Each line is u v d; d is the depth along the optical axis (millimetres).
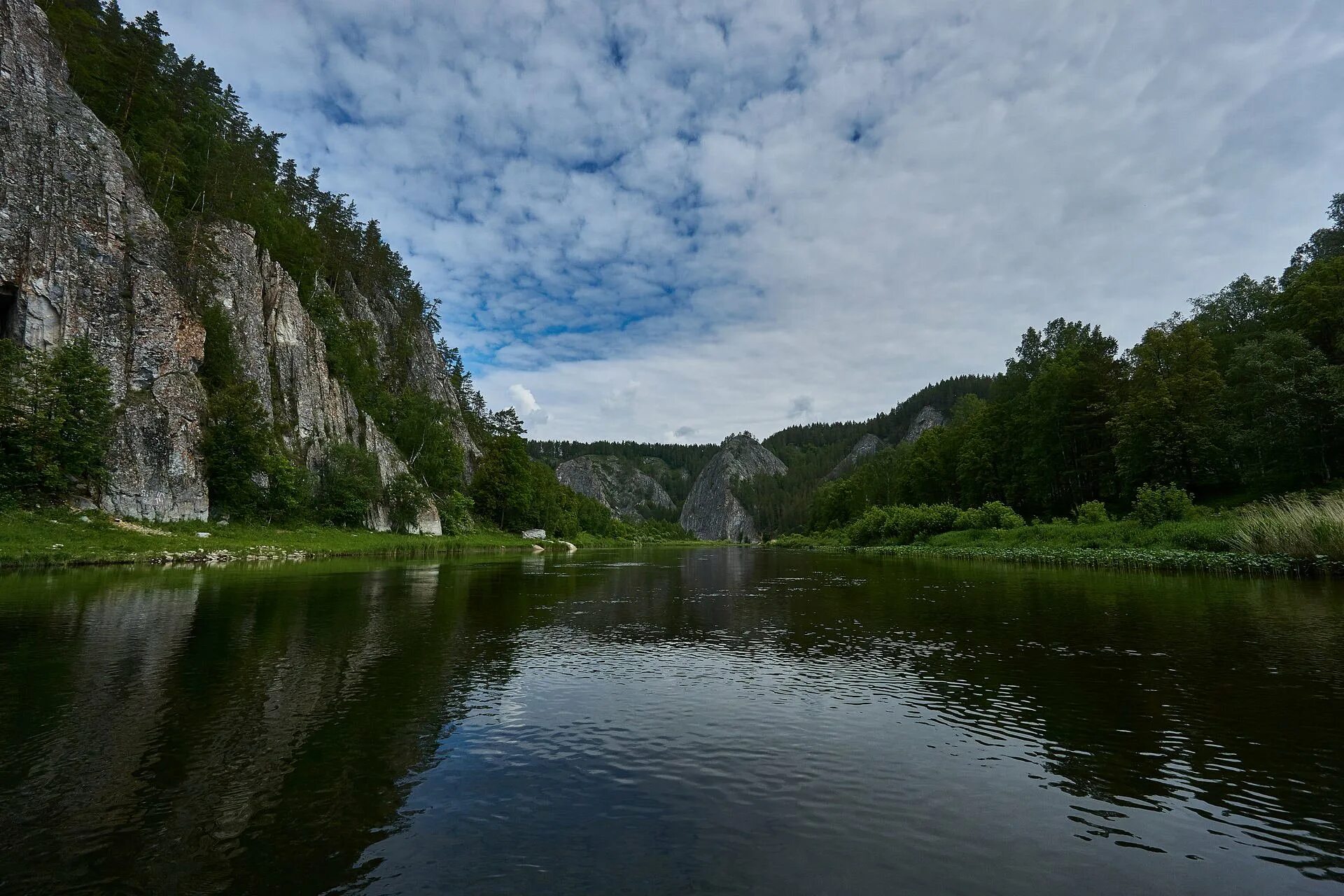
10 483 40562
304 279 91250
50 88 52062
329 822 6621
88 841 6160
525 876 5594
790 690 11984
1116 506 65750
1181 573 33219
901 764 8281
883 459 136000
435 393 136500
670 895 5281
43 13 53656
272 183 95250
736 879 5539
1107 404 67188
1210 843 6219
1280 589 25156
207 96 82812
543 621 20188
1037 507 77688
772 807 7039
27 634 16344
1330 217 70688
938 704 10930
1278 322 57781
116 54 64375
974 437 90562
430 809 6938
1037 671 12984
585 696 11492
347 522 73938
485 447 144375
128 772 7816
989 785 7621
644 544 180500
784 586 32094
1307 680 11758
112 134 56531
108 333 50438
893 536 88750
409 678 12586
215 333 62531
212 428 57406
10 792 7203
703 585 32625
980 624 19000
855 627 18922
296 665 13531
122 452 48156
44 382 42750
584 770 8102
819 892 5340
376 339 111000
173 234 61281
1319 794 7215
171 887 5391
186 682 12039
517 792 7402
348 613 20703
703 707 10844
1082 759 8352
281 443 68375
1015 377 89188
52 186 49594
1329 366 45844
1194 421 55656
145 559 38562
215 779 7656
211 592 25375
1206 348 57000
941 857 5969
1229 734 9109
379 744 8930
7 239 46500
